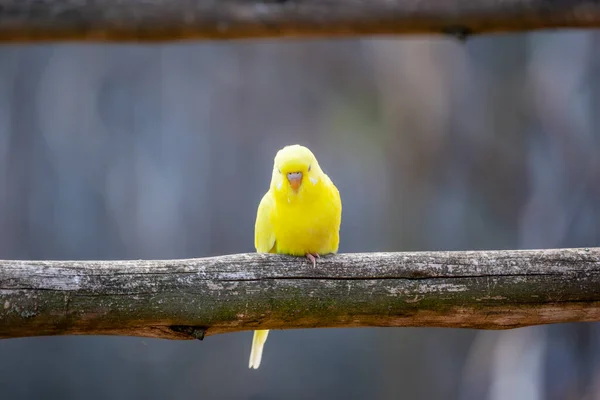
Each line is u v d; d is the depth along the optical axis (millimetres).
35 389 12930
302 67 14461
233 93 14922
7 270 3105
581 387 11422
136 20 5188
